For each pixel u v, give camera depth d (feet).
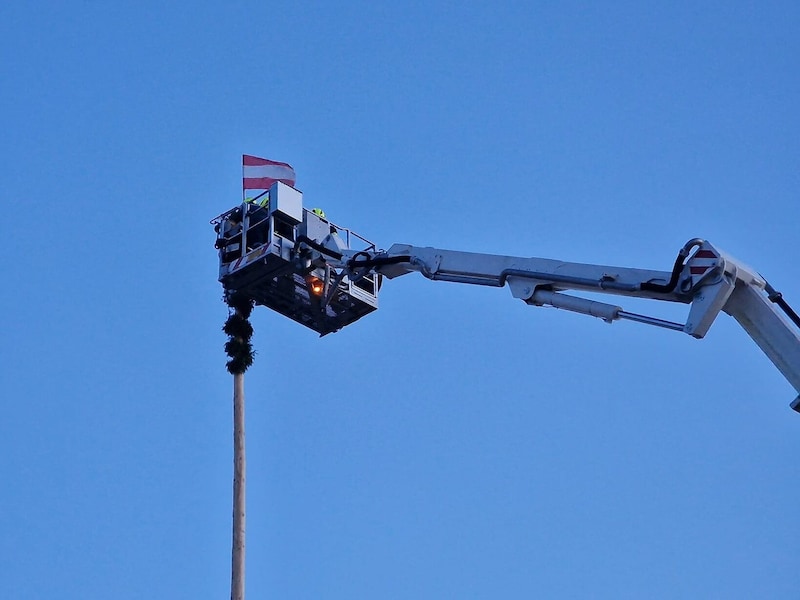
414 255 97.09
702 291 76.84
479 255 92.38
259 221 107.86
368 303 108.99
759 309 76.48
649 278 80.28
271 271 104.99
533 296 85.87
